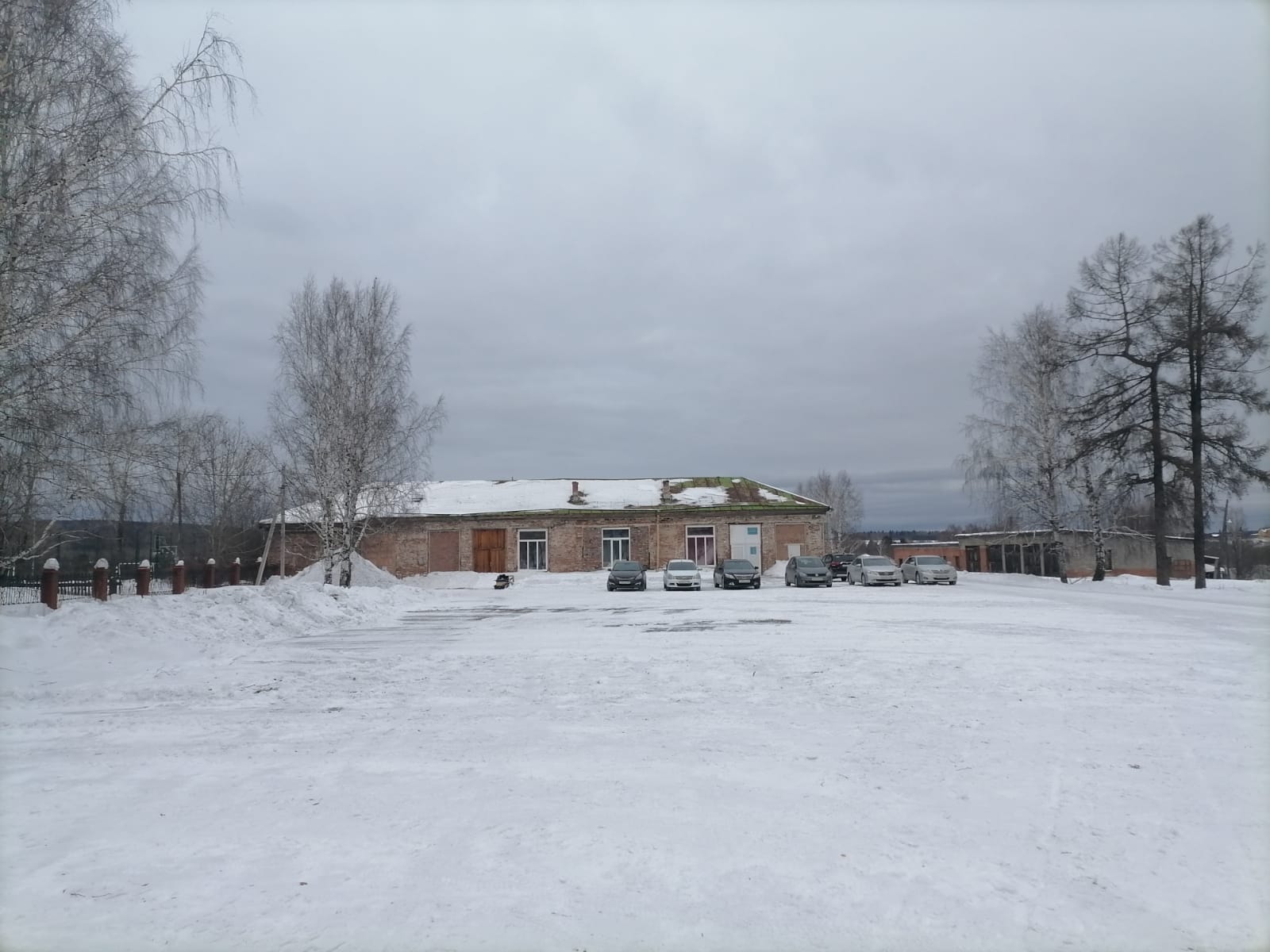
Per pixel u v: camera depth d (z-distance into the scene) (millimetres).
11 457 14898
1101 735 8164
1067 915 4367
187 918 4430
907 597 30531
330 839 5559
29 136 13906
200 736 8609
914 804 6125
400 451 34938
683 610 25922
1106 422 36469
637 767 7211
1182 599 28516
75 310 14414
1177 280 33688
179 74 15156
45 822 5930
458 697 10695
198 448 30469
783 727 8672
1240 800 6145
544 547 51594
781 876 4887
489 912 4457
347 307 34844
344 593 25609
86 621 14766
